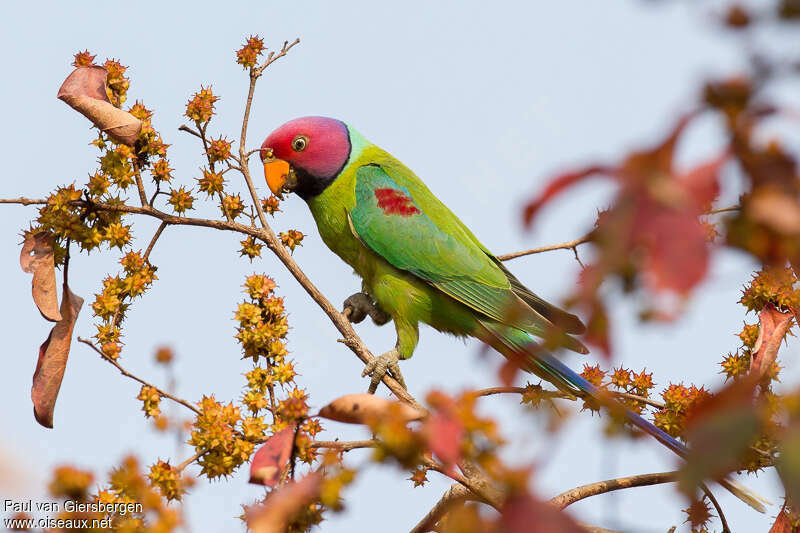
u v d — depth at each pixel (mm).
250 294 7301
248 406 6770
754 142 1871
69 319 7730
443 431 3178
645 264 1885
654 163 1901
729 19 1831
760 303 6719
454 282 10375
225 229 8148
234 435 6402
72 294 7758
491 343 10422
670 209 1865
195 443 6289
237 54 8344
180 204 8016
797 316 6398
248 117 8328
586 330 2047
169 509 4789
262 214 8250
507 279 10422
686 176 1886
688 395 7023
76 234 7668
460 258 10406
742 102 1858
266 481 5199
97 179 7684
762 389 5859
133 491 4844
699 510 6445
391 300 10648
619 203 1917
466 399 3281
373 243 10602
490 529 2887
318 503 4992
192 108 8023
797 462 1941
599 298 1987
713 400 2104
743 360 6984
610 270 1931
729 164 1881
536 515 2746
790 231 1859
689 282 1813
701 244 1831
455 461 3137
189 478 5699
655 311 1944
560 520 2738
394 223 10523
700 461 2039
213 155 8164
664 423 7102
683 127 1892
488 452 3111
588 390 7594
